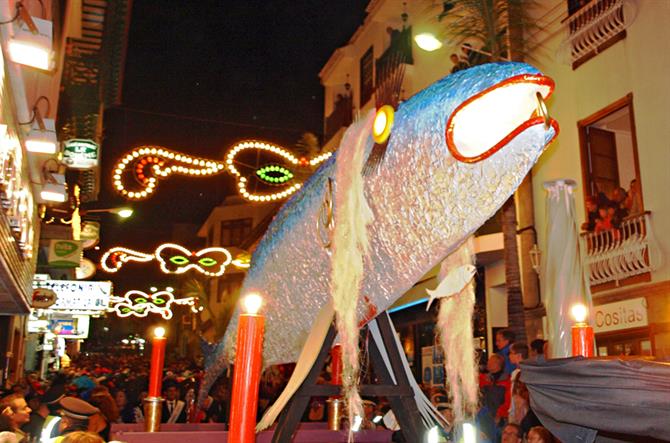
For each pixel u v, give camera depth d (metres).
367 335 2.53
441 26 16.97
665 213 10.30
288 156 10.16
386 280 2.04
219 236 44.62
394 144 1.92
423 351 15.84
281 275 2.57
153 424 3.47
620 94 11.46
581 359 1.94
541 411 2.09
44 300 15.50
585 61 12.32
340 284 2.04
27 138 7.48
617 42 11.59
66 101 15.26
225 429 3.77
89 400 7.18
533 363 2.11
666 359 1.95
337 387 2.31
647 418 1.72
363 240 2.00
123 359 29.17
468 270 2.10
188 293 38.47
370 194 1.99
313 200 2.36
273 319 2.64
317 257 2.32
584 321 2.64
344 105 22.77
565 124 12.72
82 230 19.47
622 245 10.88
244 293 2.90
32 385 11.94
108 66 17.56
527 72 1.68
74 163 11.59
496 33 12.03
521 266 12.96
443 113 1.78
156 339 3.59
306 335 2.51
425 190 1.85
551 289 5.91
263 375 5.54
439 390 7.99
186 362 23.36
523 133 1.69
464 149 1.77
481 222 1.81
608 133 12.52
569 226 6.00
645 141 10.83
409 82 18.47
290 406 2.34
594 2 11.79
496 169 1.74
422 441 2.33
